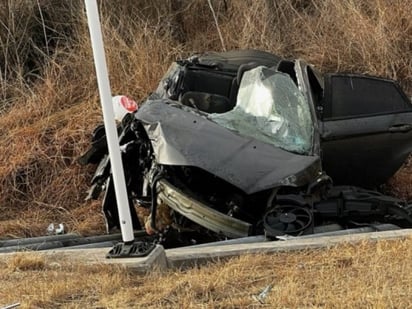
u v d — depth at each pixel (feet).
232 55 26.91
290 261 14.47
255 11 36.22
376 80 23.06
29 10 36.40
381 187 25.48
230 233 17.19
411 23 33.32
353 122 22.02
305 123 20.57
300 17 35.99
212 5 38.11
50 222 24.98
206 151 17.97
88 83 32.32
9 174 26.76
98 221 24.75
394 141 22.67
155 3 37.27
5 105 32.40
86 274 14.32
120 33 34.88
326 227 18.35
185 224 18.93
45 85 32.14
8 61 35.12
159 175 18.35
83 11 35.09
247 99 21.56
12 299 13.14
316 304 12.07
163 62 33.27
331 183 18.70
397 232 16.38
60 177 26.81
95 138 23.81
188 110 20.25
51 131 28.58
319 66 33.37
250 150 18.28
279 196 17.63
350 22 33.76
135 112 20.22
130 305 12.64
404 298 12.07
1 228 24.12
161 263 14.88
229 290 13.03
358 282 12.97
